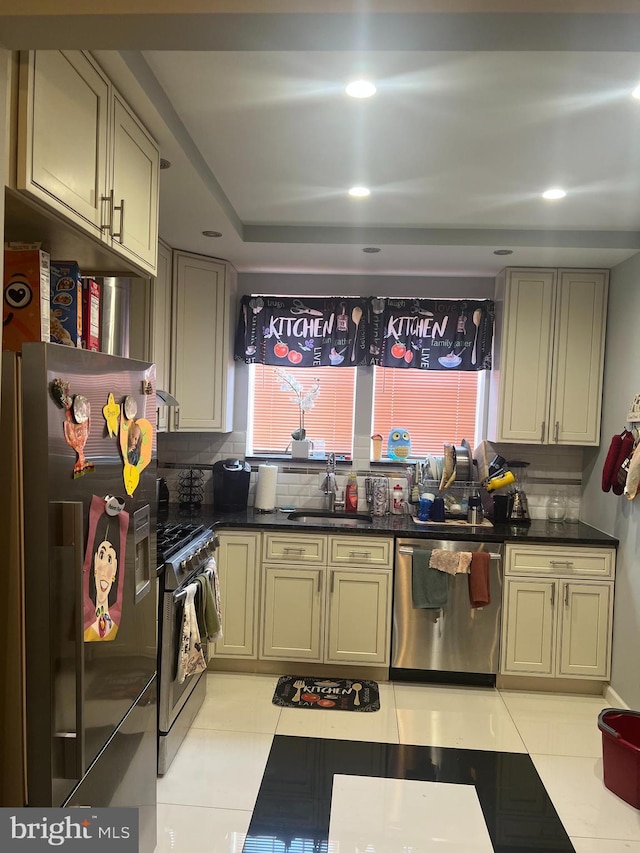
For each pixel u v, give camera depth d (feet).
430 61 5.73
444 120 6.90
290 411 13.88
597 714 10.67
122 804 5.88
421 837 7.36
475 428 13.71
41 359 4.32
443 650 11.44
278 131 7.27
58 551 4.50
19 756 4.47
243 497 12.91
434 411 13.76
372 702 10.75
